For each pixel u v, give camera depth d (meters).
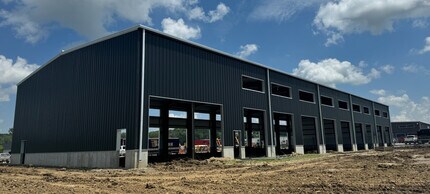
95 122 26.28
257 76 35.72
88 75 28.00
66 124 29.58
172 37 26.28
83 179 15.44
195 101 27.69
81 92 28.42
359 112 60.12
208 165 24.31
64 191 10.85
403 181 11.99
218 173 18.20
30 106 36.03
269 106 36.44
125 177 16.80
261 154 40.16
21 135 36.84
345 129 56.38
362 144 59.53
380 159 26.00
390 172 15.51
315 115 45.47
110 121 24.86
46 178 16.20
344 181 12.55
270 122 36.09
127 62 24.45
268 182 13.13
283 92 43.16
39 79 35.25
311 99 46.88
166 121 32.03
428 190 9.98
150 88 24.14
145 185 12.92
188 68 27.56
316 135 45.22
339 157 31.41
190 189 11.59
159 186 12.38
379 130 71.44
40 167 27.50
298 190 10.77
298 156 35.66
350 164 21.84
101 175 18.11
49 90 33.09
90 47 28.38
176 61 26.58
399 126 117.88
